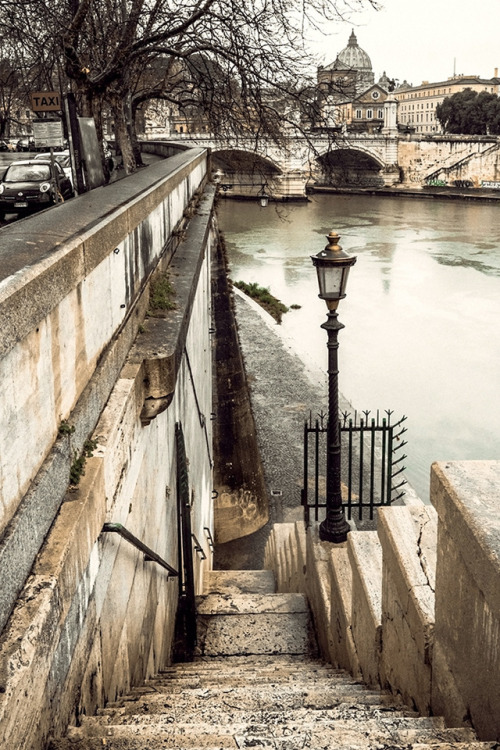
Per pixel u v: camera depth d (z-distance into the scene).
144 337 5.76
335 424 8.03
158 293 6.80
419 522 4.02
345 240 63.22
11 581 2.54
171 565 7.04
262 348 30.98
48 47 17.42
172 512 7.22
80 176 10.63
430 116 179.38
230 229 71.81
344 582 5.96
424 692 3.39
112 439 4.01
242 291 41.78
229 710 3.74
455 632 2.94
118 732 2.91
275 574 11.23
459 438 22.73
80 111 14.74
